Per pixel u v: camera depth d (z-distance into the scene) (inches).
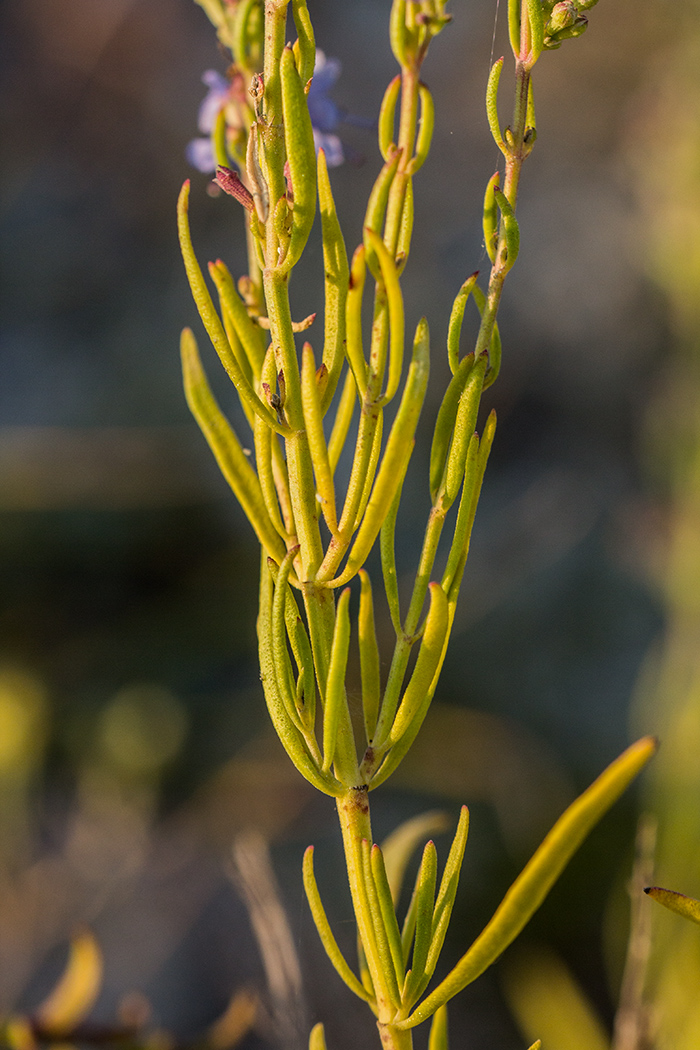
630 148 51.2
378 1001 9.4
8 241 75.0
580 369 58.2
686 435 31.2
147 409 59.8
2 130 80.9
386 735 9.4
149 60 82.8
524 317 60.8
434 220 66.9
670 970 14.0
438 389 55.9
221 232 71.9
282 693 9.3
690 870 18.8
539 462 56.8
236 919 35.7
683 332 34.6
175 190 75.7
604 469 54.3
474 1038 30.5
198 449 57.6
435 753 40.4
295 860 37.2
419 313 60.5
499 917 8.7
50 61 82.6
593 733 42.6
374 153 68.2
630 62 59.2
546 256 61.1
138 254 73.2
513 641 47.3
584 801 8.6
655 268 34.1
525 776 39.6
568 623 47.6
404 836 10.7
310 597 9.5
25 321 69.9
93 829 36.2
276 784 40.2
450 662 46.1
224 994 33.6
